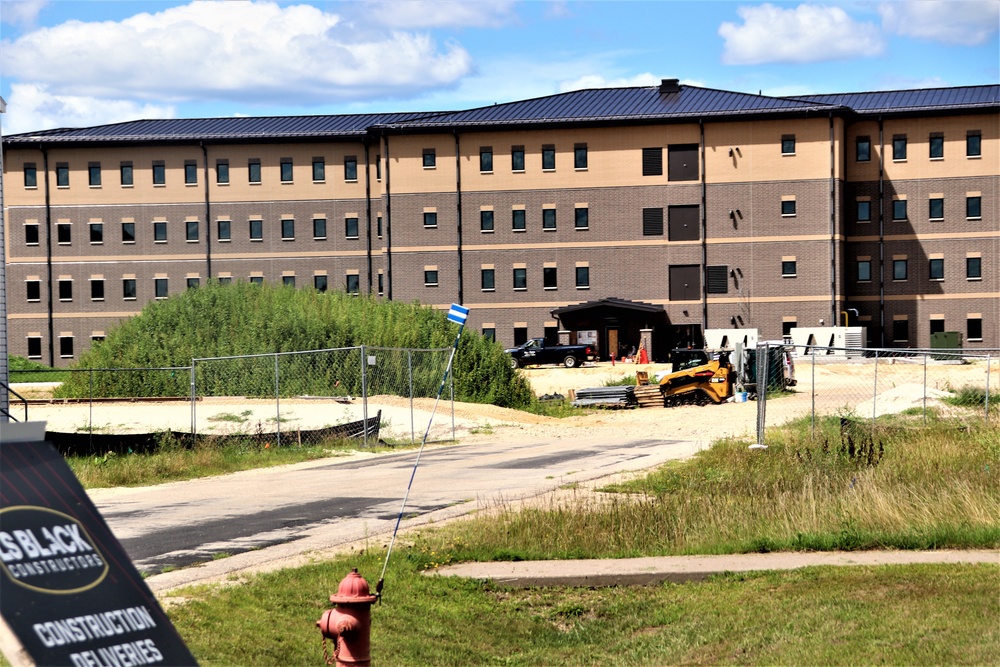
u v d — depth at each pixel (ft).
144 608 17.19
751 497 54.34
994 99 231.71
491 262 232.53
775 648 31.53
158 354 136.77
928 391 116.67
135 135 246.27
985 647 29.40
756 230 224.53
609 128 229.04
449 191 233.14
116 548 17.52
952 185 227.20
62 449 83.25
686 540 47.01
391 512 56.39
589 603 38.93
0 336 76.13
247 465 81.87
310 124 253.65
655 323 227.81
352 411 112.88
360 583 26.16
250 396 129.29
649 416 130.62
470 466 79.00
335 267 241.35
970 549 43.29
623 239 228.63
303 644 31.78
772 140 223.92
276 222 242.17
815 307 222.48
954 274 227.61
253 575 39.34
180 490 67.77
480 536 47.32
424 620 35.91
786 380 157.79
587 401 147.74
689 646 33.22
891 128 229.04
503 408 127.95
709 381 146.00
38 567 16.33
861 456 67.67
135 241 243.19
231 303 149.18
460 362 140.46
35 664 15.55
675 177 227.20
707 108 228.84
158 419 107.55
